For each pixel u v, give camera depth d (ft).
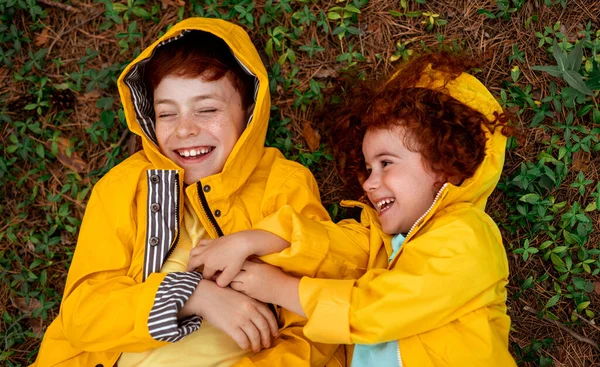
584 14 8.07
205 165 6.70
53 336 6.72
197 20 6.84
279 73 8.05
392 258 6.27
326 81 8.23
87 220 6.64
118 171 6.93
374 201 6.62
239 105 6.88
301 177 7.01
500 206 7.97
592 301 7.86
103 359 6.47
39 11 8.29
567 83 7.84
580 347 7.84
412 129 6.33
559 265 7.76
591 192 7.84
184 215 6.87
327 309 5.67
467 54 7.99
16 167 8.36
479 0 8.09
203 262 6.13
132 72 6.83
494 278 5.82
